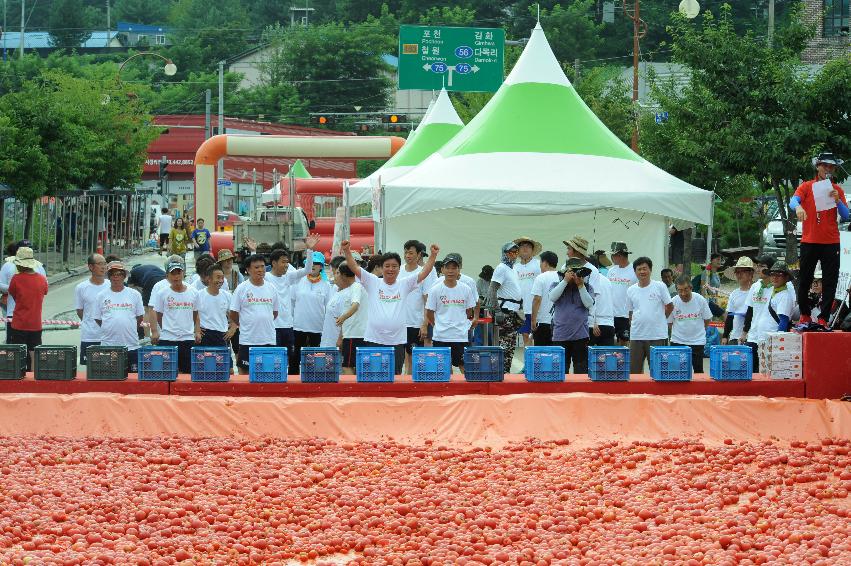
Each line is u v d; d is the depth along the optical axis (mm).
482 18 75438
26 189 32406
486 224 22625
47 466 11422
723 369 13500
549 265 16203
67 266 35469
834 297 13984
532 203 18656
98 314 15008
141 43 101812
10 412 12984
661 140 29906
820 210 13734
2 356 13344
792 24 25859
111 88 45812
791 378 13555
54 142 34000
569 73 53469
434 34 43719
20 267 15977
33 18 108625
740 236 37688
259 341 14375
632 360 15547
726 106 24359
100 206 40562
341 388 13328
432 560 8492
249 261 14359
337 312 14992
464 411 12961
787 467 11734
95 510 9742
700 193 18875
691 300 15414
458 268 14641
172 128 67438
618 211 22125
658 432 12891
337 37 80062
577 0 72375
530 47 21469
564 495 10398
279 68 81250
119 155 43250
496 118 20484
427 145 28422
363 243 38000
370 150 38031
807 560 8352
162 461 11656
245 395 13320
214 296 14547
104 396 13000
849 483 10930
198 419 12859
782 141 23125
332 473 11258
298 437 12812
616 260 17109
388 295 14273
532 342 18797
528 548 8734
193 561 8422
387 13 81312
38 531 9133
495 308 16594
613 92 42250
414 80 43781
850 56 25406
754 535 9188
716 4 67562
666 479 10945
